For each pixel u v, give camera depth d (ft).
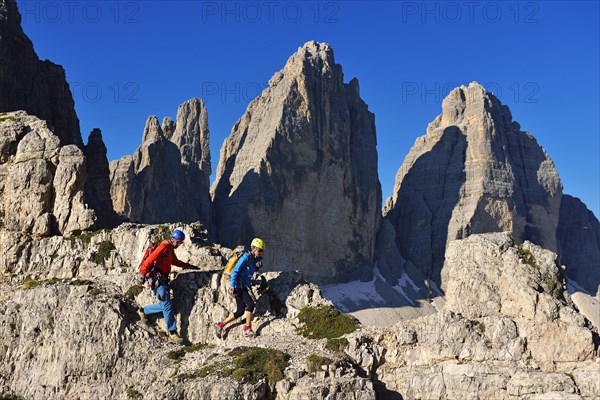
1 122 99.45
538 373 59.21
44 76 255.09
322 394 56.90
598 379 57.11
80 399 67.82
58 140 96.58
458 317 64.13
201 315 72.90
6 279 85.76
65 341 69.87
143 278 72.08
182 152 620.90
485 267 67.51
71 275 84.02
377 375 63.16
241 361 60.70
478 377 60.34
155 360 67.05
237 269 70.13
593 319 609.42
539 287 64.18
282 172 612.70
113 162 501.56
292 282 75.56
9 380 71.46
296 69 652.48
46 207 92.68
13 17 257.55
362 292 623.77
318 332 67.67
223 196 618.85
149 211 499.10
